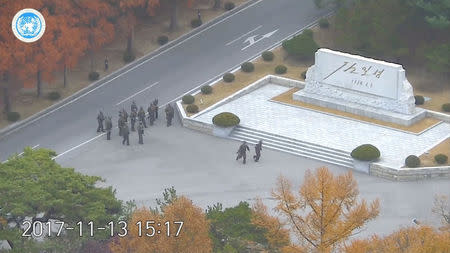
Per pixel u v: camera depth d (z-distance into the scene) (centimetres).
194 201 10819
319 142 11794
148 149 11869
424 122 12200
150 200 10862
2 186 9219
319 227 9019
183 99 12606
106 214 9375
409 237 8638
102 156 11744
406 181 11219
